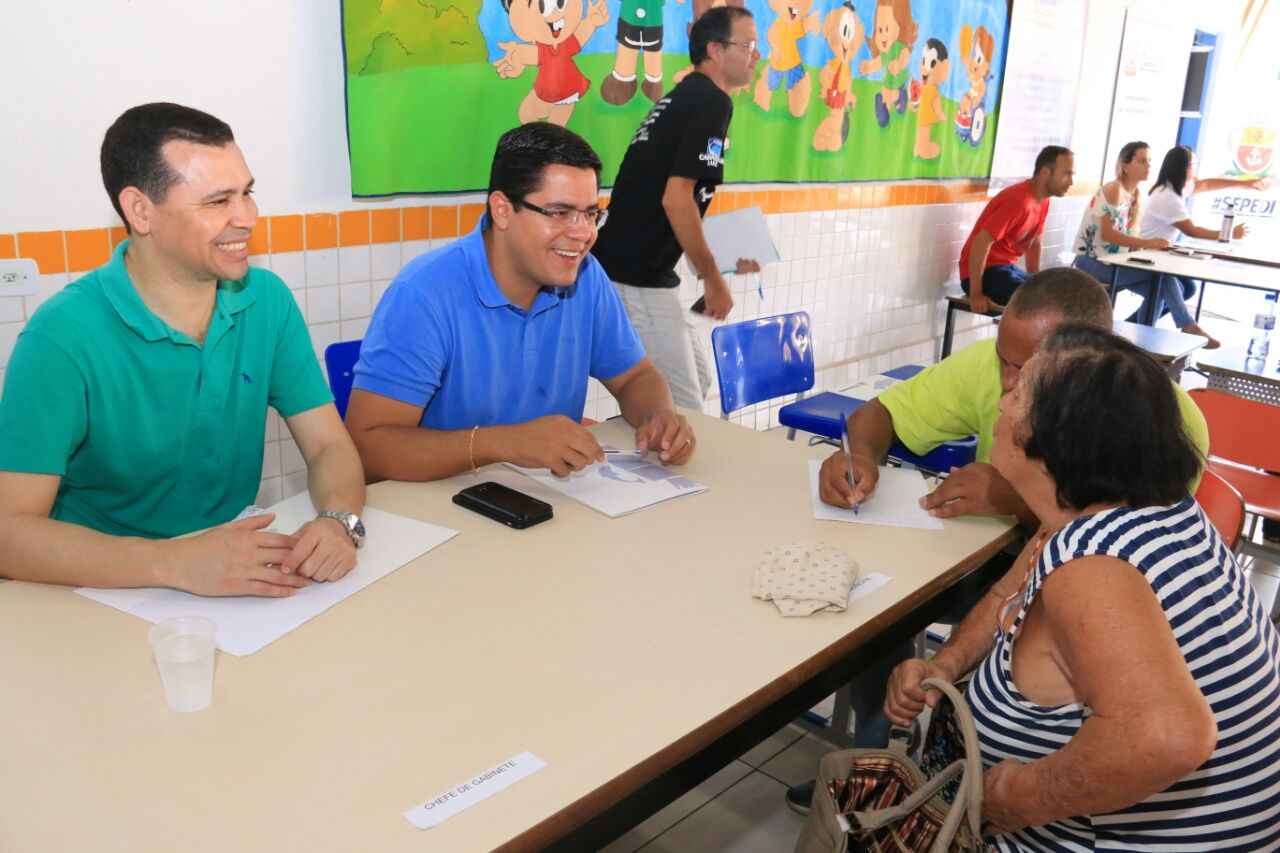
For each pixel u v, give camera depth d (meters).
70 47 2.29
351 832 0.92
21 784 0.96
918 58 4.74
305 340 1.78
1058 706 1.17
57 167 2.33
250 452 1.77
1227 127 7.64
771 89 4.02
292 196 2.77
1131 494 1.09
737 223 3.69
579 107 3.32
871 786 1.28
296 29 2.66
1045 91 5.73
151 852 0.88
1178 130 7.41
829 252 4.67
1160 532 1.08
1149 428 1.07
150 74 2.43
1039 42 5.54
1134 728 0.97
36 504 1.42
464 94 3.00
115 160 1.43
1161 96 6.75
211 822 0.92
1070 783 1.03
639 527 1.61
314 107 2.75
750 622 1.33
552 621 1.30
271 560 1.33
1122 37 6.19
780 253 4.39
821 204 4.52
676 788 1.12
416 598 1.34
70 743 1.02
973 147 5.34
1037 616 1.17
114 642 1.21
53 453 1.45
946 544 1.61
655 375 2.18
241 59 2.58
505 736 1.06
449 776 1.00
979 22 5.05
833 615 1.37
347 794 0.96
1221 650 1.07
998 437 1.21
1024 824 1.13
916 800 1.16
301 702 1.11
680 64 3.60
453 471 1.75
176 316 1.58
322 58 2.74
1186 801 1.12
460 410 1.98
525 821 0.94
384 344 1.85
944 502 1.71
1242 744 1.09
